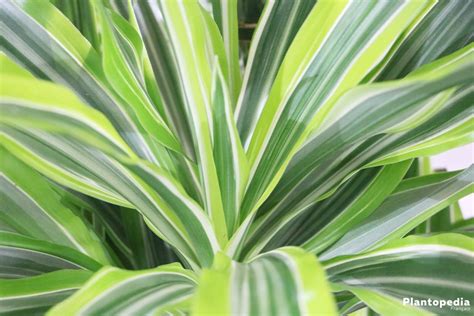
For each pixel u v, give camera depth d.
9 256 0.55
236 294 0.40
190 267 0.58
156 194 0.50
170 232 0.53
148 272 0.48
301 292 0.39
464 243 0.52
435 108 0.52
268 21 0.59
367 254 0.52
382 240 0.56
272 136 0.54
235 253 0.54
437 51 0.56
